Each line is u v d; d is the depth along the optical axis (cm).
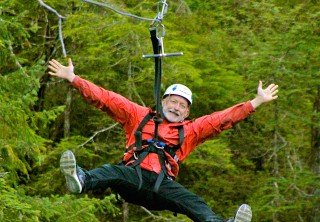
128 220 3622
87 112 3791
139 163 1389
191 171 3806
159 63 1474
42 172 3469
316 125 3484
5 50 2277
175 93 1432
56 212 2322
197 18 3691
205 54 3538
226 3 3894
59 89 3706
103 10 3173
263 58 3453
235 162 4000
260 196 3631
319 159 3603
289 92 3478
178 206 1395
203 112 3684
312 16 3331
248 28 3706
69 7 3309
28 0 3152
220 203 3869
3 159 2197
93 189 1366
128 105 1423
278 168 3797
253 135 3984
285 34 3431
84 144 3275
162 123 1432
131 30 3059
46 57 3566
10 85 2191
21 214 2072
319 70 3506
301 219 3647
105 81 3397
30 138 2197
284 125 3759
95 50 3139
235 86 3569
